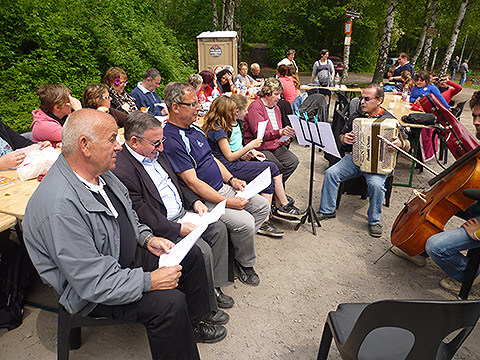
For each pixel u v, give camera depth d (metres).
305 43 21.92
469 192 2.24
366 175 3.56
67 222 1.42
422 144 5.19
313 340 2.26
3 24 7.01
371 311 1.31
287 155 4.02
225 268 2.52
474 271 2.51
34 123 3.02
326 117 5.55
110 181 1.80
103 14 8.61
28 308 2.38
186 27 17.17
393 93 7.07
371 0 17.75
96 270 1.48
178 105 2.54
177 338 1.67
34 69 6.76
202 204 2.57
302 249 3.32
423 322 1.27
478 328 2.39
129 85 8.35
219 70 7.20
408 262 3.15
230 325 2.37
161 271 1.68
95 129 1.48
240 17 21.44
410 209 2.93
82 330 2.25
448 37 23.09
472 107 2.61
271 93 3.81
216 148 3.22
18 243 2.44
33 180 2.38
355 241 3.47
